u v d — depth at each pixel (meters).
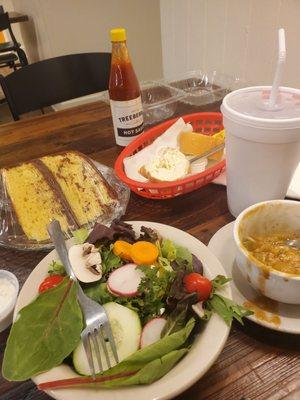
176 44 2.17
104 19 2.26
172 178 0.74
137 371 0.38
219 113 0.96
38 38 2.45
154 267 0.49
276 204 0.55
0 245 0.66
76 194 0.73
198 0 1.78
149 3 2.24
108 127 1.09
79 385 0.37
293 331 0.45
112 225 0.58
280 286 0.45
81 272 0.50
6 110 3.13
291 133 0.52
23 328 0.41
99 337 0.42
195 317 0.44
